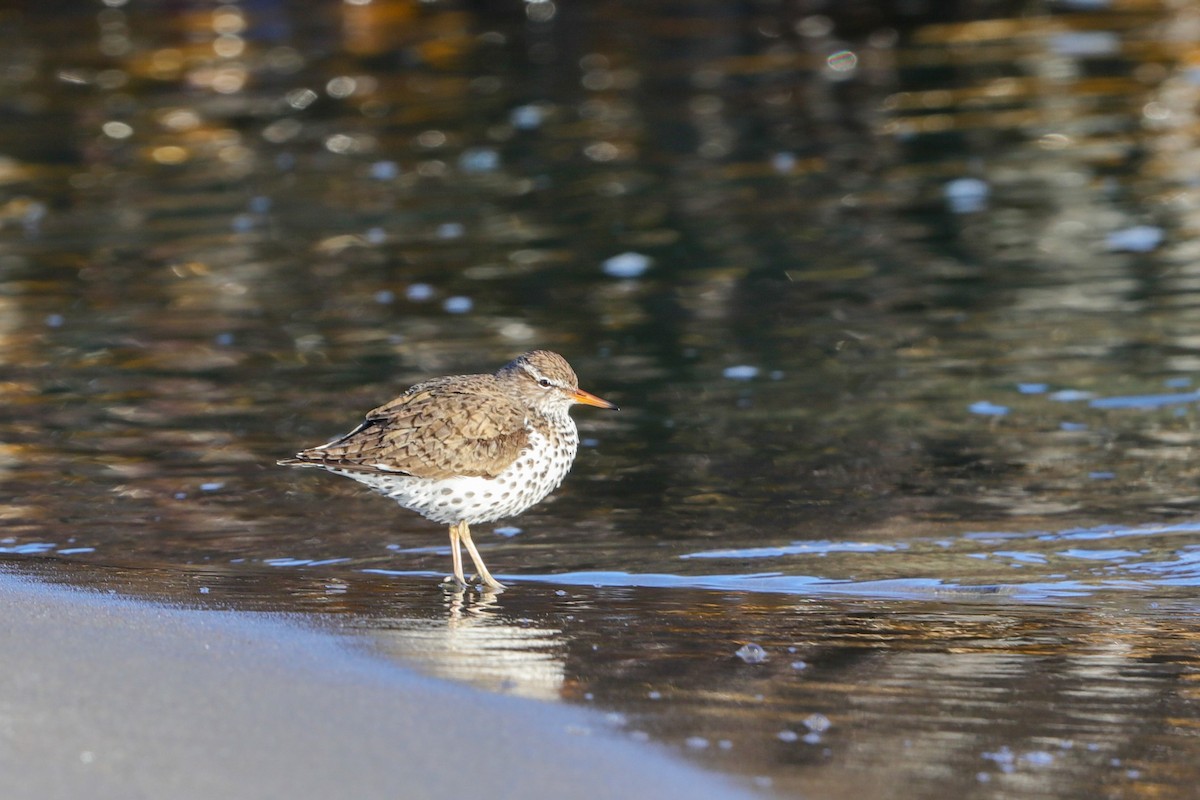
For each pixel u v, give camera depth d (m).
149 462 12.45
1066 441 12.45
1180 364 14.15
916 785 6.31
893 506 11.23
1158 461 11.97
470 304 16.73
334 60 29.80
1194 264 17.14
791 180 21.38
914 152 22.55
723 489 11.68
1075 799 6.23
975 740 6.86
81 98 27.36
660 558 10.33
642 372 14.46
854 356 14.75
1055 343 14.88
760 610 9.10
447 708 7.07
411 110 26.19
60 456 12.57
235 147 24.27
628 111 25.61
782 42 30.06
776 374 14.32
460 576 9.93
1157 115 23.69
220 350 15.43
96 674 7.37
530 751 6.55
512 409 10.52
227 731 6.70
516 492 10.41
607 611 9.05
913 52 28.91
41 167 23.31
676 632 8.55
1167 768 6.56
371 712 6.98
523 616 8.89
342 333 15.87
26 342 15.79
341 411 13.58
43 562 10.00
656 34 31.14
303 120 25.78
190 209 20.97
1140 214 19.08
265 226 20.08
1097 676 7.81
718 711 7.15
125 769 6.25
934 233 18.75
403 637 8.30
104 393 14.21
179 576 9.68
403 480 10.14
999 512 11.05
